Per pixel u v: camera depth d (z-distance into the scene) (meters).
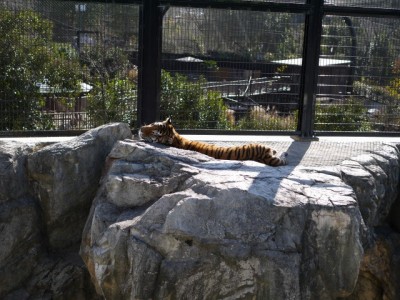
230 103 7.64
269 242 4.76
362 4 7.69
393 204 7.05
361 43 7.84
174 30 7.27
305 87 7.68
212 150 6.51
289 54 7.63
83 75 7.18
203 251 4.73
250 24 7.43
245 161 5.99
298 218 4.86
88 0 6.96
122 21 7.13
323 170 6.01
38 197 6.18
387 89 8.02
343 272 5.02
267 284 4.71
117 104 7.33
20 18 6.86
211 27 7.36
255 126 7.77
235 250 4.70
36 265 6.18
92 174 6.23
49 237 6.27
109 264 4.97
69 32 7.02
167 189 5.38
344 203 5.00
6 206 5.90
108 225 5.23
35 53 6.99
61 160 6.04
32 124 7.12
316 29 7.54
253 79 7.62
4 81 6.95
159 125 6.37
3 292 5.98
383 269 6.77
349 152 7.23
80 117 7.25
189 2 7.18
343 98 7.95
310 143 7.60
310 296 4.91
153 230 4.83
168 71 7.40
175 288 4.73
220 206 4.84
